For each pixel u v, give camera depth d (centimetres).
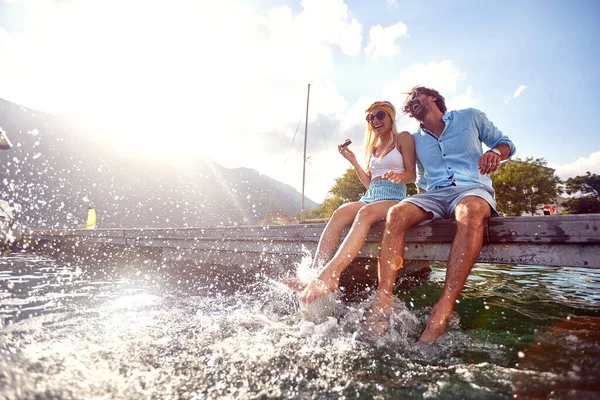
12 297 218
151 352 123
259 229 373
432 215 209
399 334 149
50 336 133
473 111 228
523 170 2273
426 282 308
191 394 91
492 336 141
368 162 287
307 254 318
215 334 148
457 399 86
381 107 260
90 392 86
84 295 235
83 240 793
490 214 202
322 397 90
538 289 258
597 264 167
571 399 80
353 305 203
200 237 474
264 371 108
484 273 356
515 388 90
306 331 154
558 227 177
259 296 249
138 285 292
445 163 223
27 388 82
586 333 137
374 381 100
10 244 688
